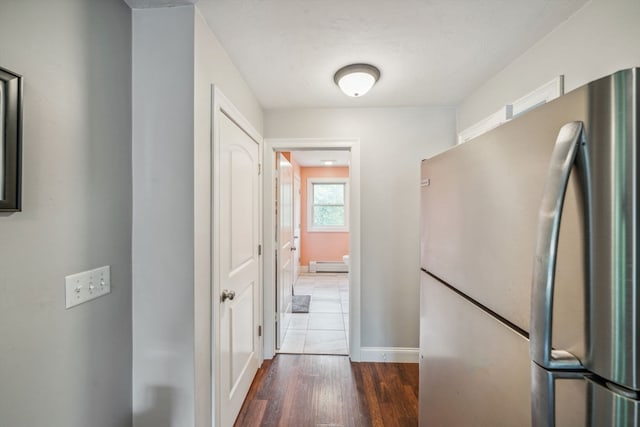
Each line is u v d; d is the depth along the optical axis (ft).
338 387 6.81
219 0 3.96
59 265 3.01
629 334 1.37
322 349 8.68
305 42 4.97
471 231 2.86
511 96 5.66
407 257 8.03
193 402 4.05
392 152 8.00
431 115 7.95
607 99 1.44
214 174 4.61
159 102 4.05
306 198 19.39
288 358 8.15
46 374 2.88
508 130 2.26
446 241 3.46
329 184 19.54
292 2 4.01
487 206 2.57
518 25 4.51
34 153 2.76
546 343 1.59
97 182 3.50
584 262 1.53
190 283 4.05
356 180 7.99
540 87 4.86
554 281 1.61
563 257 1.64
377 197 8.04
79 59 3.26
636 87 1.36
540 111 1.91
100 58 3.55
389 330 8.05
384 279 8.05
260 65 5.72
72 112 3.18
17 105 2.53
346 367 7.70
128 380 4.00
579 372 1.55
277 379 7.11
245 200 6.44
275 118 8.05
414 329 8.04
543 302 1.62
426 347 4.17
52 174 2.94
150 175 4.07
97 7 3.51
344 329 10.16
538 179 1.93
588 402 1.51
